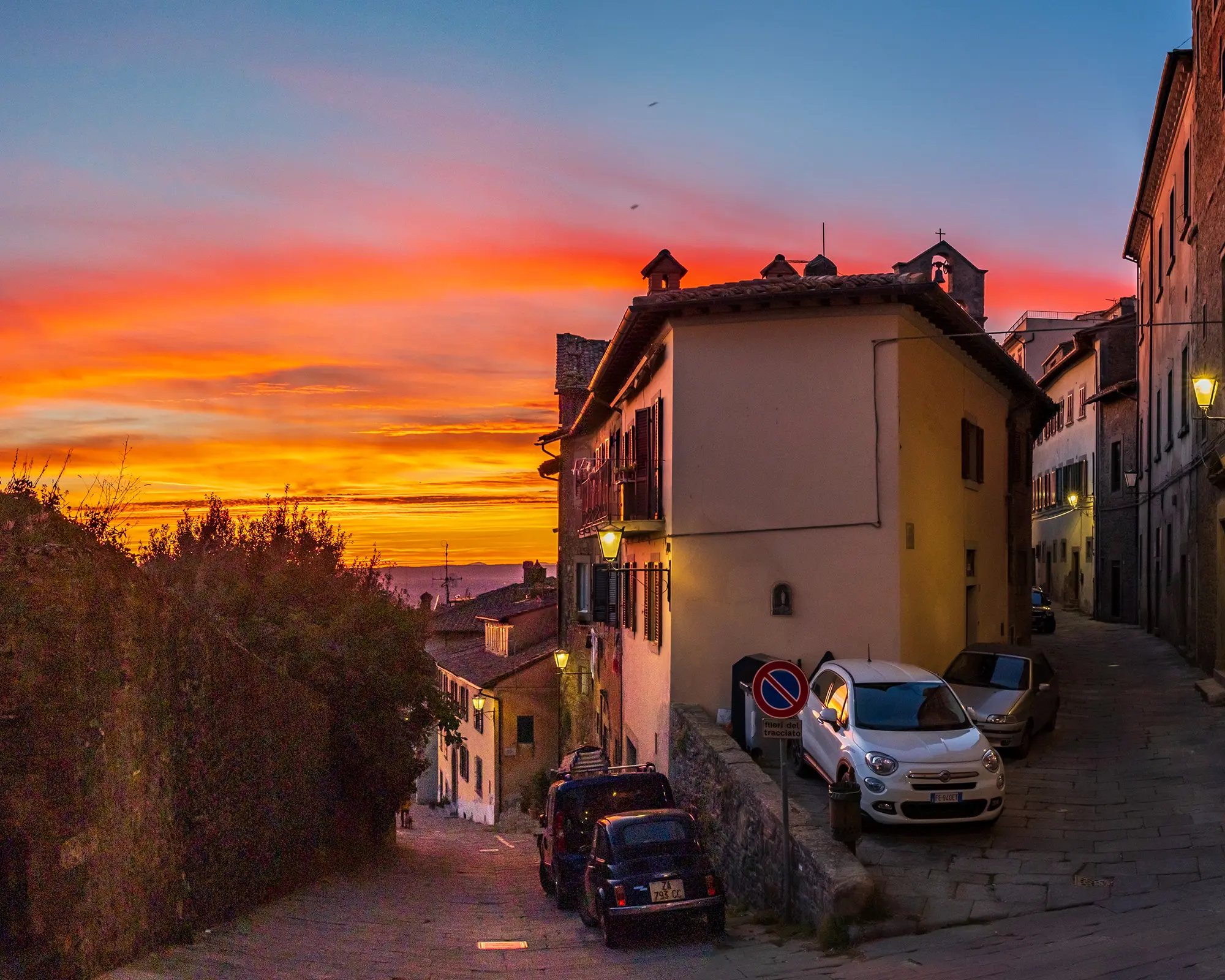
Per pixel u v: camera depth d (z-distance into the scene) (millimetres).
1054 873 10938
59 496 10625
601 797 13898
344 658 17594
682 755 16672
